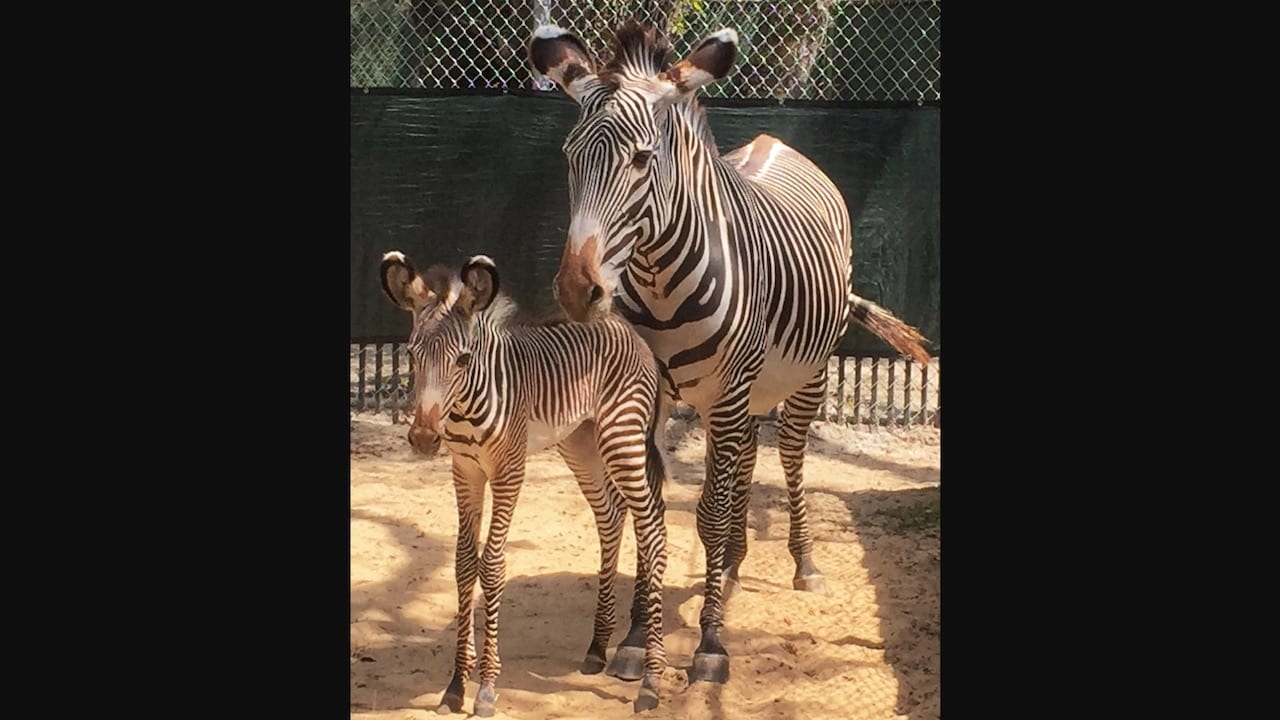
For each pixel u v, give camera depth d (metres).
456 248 8.43
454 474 4.86
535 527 7.12
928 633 5.77
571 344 5.02
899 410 9.10
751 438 6.07
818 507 7.59
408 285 4.60
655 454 5.35
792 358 5.82
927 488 7.86
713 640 5.27
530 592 6.22
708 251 5.12
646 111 4.81
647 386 5.19
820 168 8.58
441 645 5.62
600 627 5.36
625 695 5.17
